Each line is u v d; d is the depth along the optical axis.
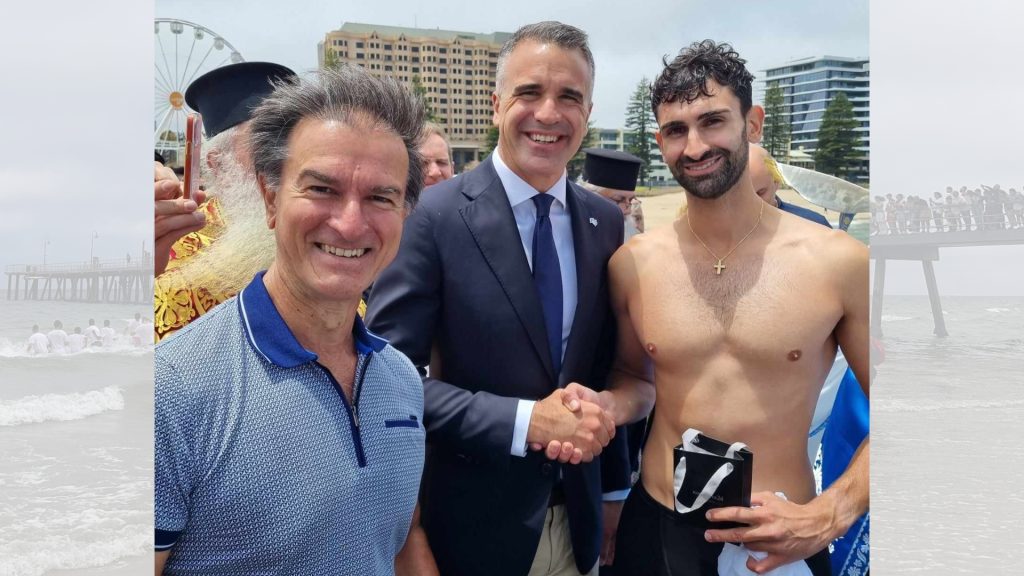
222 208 1.98
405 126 1.18
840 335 1.95
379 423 1.21
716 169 1.83
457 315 1.78
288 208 1.11
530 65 1.79
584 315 1.88
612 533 2.24
